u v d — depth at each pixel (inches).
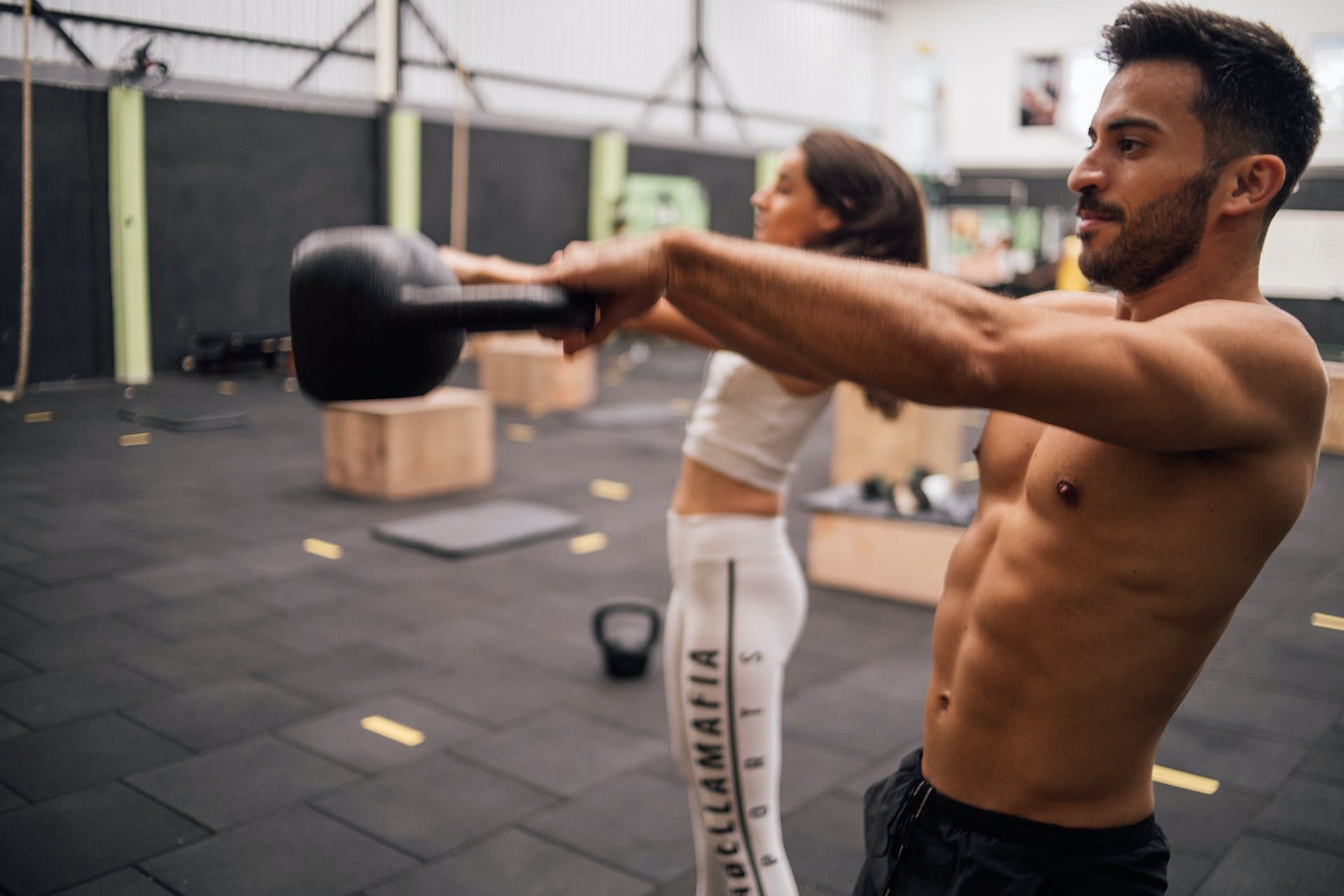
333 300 30.9
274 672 153.0
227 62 417.7
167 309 399.9
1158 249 38.1
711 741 70.7
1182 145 37.0
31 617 172.9
